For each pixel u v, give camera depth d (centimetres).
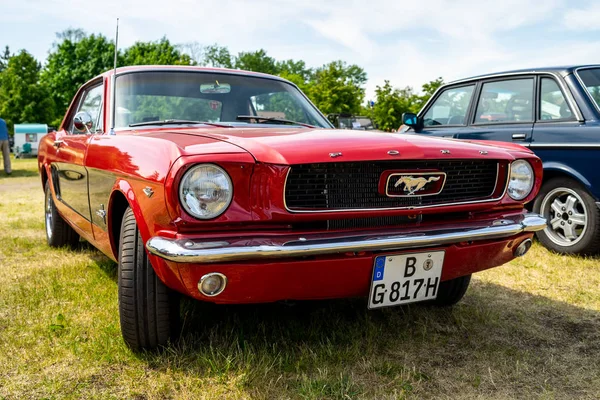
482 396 225
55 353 257
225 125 325
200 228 207
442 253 243
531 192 283
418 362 257
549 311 331
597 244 443
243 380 228
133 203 231
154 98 329
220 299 214
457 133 555
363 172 230
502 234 254
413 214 243
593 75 480
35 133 2714
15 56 4206
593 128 440
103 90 345
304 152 218
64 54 4722
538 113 489
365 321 301
